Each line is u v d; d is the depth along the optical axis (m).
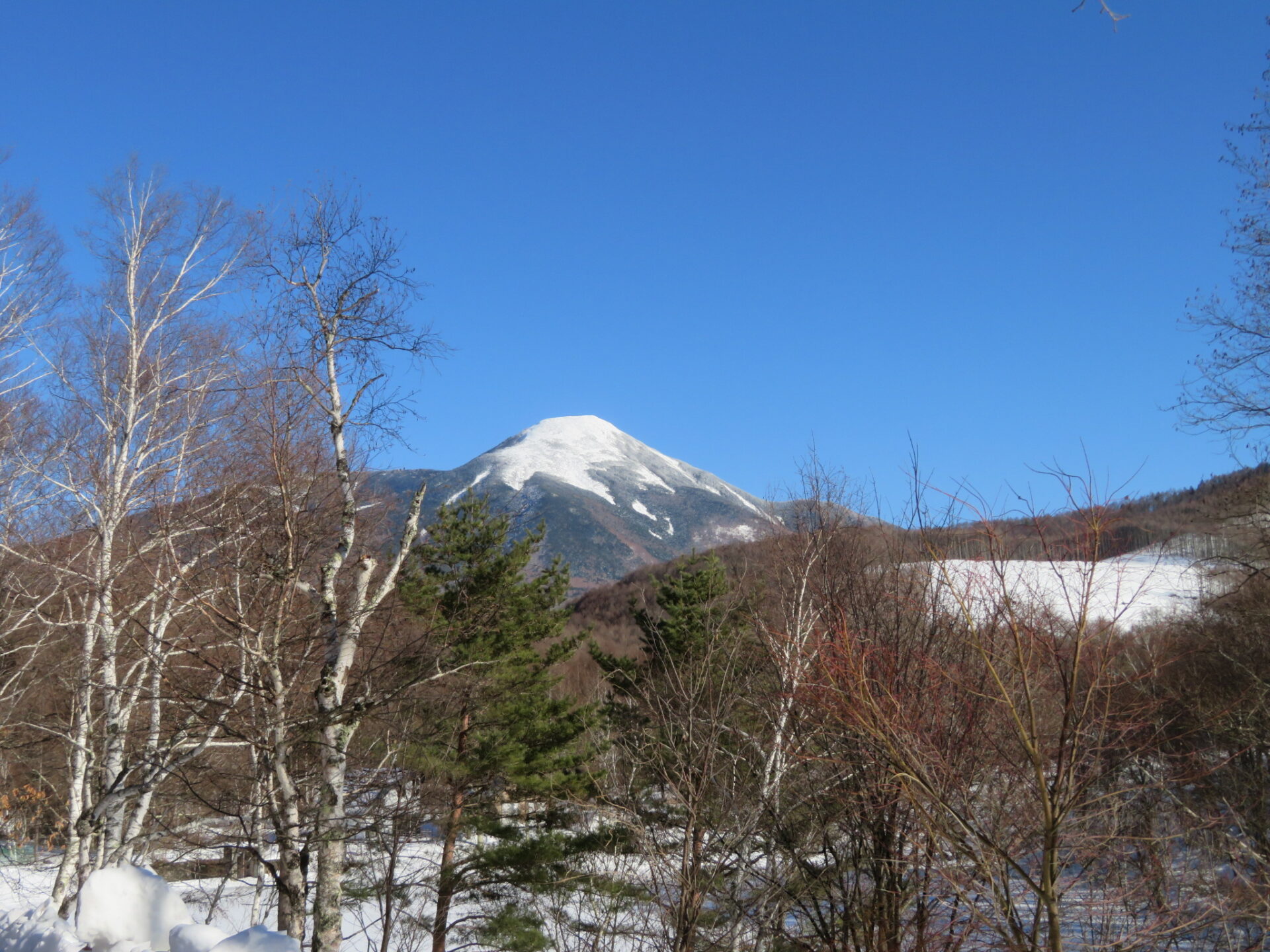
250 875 13.91
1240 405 15.91
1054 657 5.50
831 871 7.45
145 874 5.23
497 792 17.14
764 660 8.69
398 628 11.88
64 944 4.91
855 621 6.92
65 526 14.12
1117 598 5.41
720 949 7.99
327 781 9.77
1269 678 12.22
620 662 15.54
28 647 13.23
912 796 5.88
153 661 10.81
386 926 13.98
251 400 11.80
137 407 13.95
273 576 10.10
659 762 8.59
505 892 16.88
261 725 10.09
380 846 12.81
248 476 11.31
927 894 6.69
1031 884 5.34
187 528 11.27
